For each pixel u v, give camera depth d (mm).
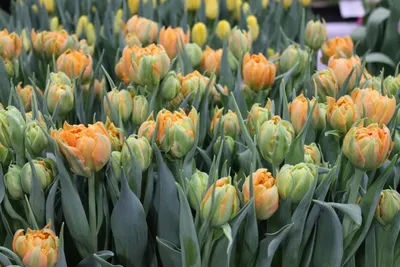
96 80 1230
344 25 3514
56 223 917
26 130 875
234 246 867
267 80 1128
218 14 1832
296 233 852
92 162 801
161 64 973
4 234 957
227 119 1005
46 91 1026
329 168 902
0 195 868
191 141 844
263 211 827
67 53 1182
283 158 862
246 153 951
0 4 2830
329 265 895
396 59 2211
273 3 1946
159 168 855
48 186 877
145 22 1420
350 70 1131
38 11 1859
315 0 3693
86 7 1937
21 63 1353
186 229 793
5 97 1224
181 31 1336
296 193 819
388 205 896
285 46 1619
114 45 1571
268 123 852
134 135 856
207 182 804
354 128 827
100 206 881
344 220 889
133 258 882
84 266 860
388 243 927
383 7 2328
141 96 982
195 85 1054
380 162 829
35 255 781
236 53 1313
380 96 920
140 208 850
